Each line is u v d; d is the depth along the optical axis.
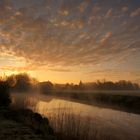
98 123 19.89
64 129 15.12
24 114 16.80
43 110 26.88
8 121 14.12
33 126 13.19
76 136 13.62
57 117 20.72
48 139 11.16
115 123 20.42
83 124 18.22
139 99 35.91
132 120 22.47
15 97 39.22
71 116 22.42
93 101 46.94
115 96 46.25
